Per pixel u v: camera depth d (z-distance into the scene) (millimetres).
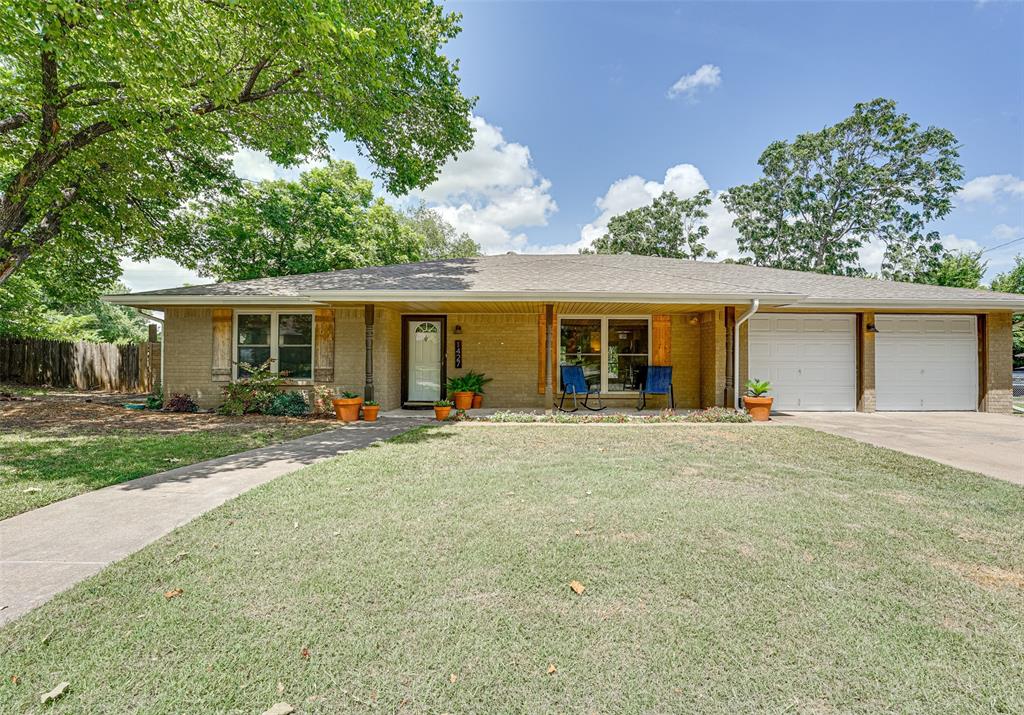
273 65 8234
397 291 8867
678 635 2189
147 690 1817
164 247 12969
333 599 2469
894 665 1996
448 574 2752
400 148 11789
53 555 3000
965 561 2984
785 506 4000
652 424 8688
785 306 10039
